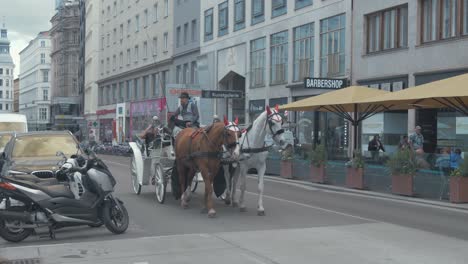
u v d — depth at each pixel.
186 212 12.34
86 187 9.50
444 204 14.20
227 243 8.84
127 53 61.38
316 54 30.00
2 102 171.00
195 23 45.09
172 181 13.14
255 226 10.52
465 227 10.81
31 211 9.06
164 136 13.73
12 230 9.05
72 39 100.31
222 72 40.28
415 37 23.73
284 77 32.97
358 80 26.97
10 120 22.09
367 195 16.58
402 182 16.06
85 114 80.88
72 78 100.31
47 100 130.75
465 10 21.66
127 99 61.78
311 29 30.53
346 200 15.09
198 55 44.25
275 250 8.35
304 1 31.08
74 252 8.25
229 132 11.32
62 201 9.14
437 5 22.95
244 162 12.10
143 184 15.16
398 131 25.25
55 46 110.00
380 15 26.02
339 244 8.81
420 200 15.04
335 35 28.67
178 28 48.22
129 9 60.66
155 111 44.50
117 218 9.75
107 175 9.71
